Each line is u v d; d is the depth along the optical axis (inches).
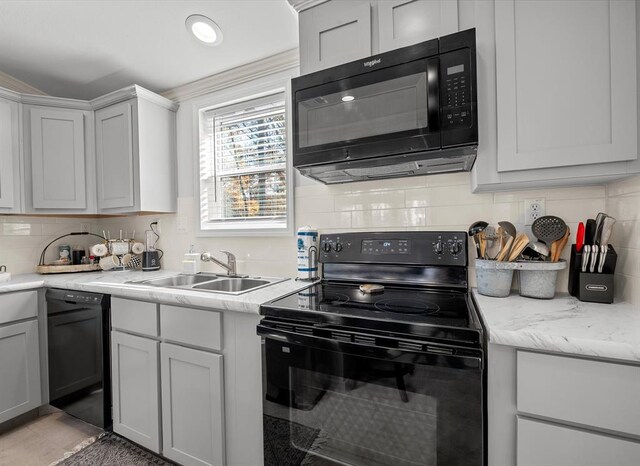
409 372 34.9
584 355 29.2
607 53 37.0
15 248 86.0
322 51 53.9
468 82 40.7
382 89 45.6
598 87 37.4
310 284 61.6
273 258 75.4
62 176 82.1
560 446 30.1
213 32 68.0
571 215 49.3
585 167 38.8
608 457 28.5
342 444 38.6
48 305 72.4
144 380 58.2
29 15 64.4
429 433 34.1
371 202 64.0
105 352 63.4
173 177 88.3
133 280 69.7
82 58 77.0
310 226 70.4
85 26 67.5
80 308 66.9
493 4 42.3
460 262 52.7
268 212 79.2
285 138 74.4
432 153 44.3
